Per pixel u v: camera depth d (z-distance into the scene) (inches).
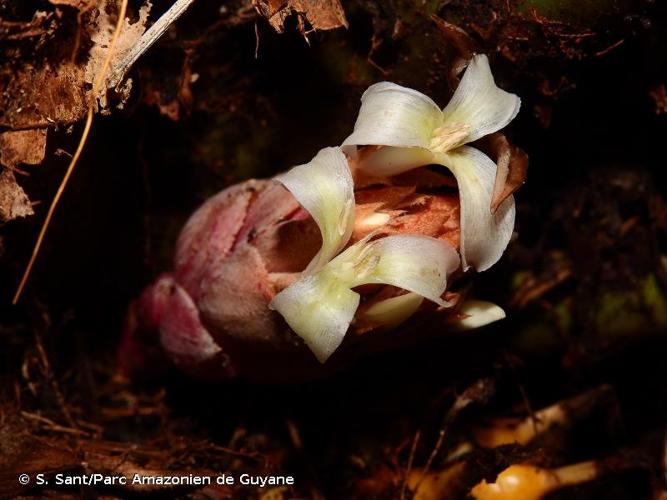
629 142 9.8
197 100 9.8
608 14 8.2
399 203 7.9
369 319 7.9
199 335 9.0
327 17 8.5
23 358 10.2
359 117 7.8
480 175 7.8
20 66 8.5
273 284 8.1
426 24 8.6
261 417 10.2
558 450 10.0
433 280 7.6
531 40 8.5
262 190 8.8
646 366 10.5
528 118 9.3
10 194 8.6
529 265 10.1
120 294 11.0
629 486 10.2
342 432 10.1
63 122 8.5
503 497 9.4
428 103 7.8
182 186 10.4
